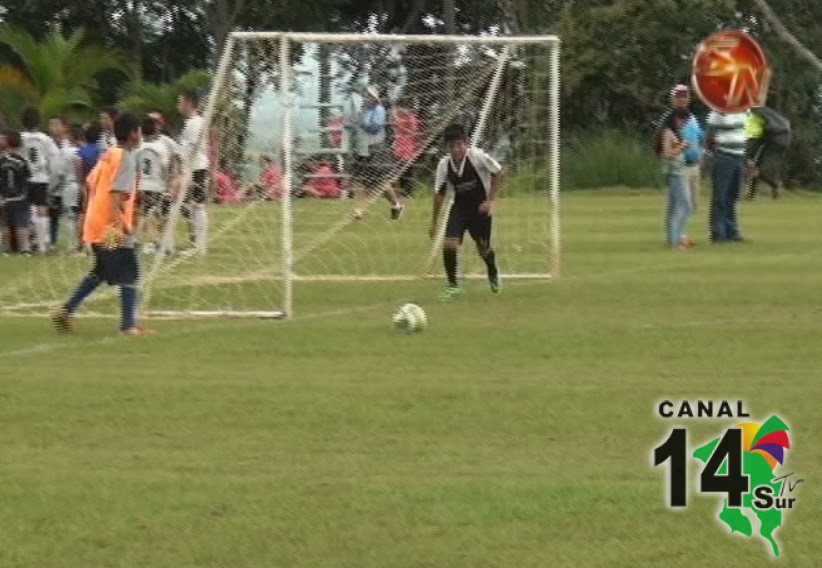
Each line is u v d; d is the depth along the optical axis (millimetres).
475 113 33562
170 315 25688
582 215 53562
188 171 27703
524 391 18828
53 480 14859
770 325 24266
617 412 17578
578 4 79125
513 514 13648
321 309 26844
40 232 38469
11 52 84938
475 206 27781
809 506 13906
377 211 41500
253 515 13656
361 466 15320
